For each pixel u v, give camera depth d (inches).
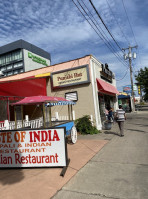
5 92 345.4
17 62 2618.1
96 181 141.4
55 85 463.5
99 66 498.0
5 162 187.5
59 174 159.3
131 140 284.2
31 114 500.7
